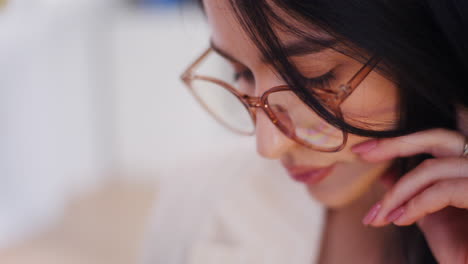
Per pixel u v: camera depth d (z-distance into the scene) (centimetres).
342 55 46
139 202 238
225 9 47
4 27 176
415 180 53
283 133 53
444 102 49
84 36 225
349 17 42
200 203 83
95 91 239
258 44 46
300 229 73
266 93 50
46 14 198
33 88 192
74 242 206
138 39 231
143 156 254
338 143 53
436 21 45
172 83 237
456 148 52
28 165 197
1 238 190
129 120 248
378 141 53
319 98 48
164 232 87
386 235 71
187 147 248
